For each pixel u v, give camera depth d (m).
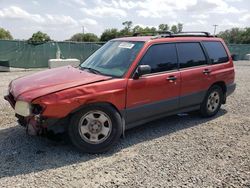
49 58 18.56
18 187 3.36
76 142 4.18
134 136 5.07
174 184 3.48
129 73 4.55
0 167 3.81
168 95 5.13
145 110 4.79
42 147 4.46
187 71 5.44
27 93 3.98
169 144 4.73
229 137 5.11
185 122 5.93
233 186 3.46
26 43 17.72
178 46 5.45
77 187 3.39
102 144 4.30
